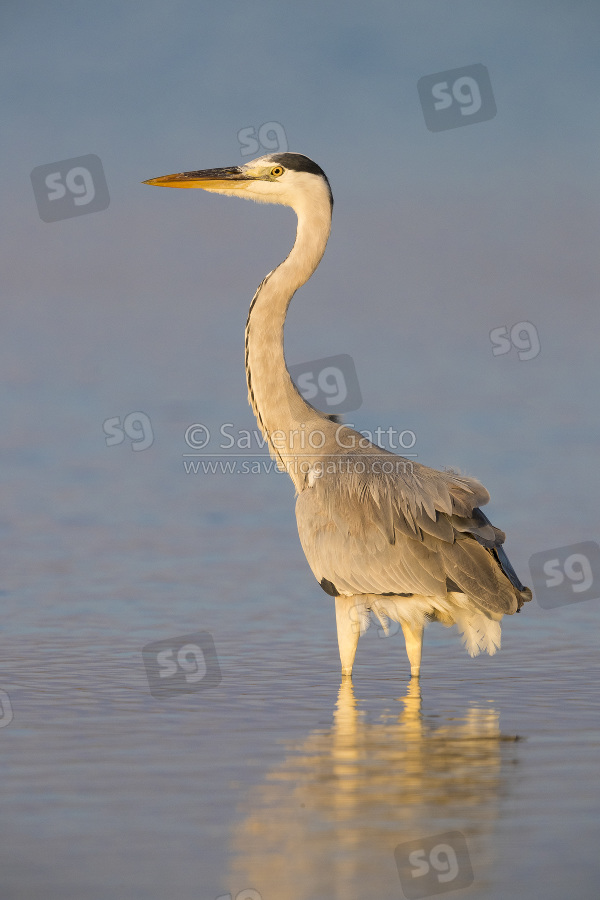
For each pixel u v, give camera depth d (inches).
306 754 327.6
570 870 253.4
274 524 646.5
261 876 250.2
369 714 368.5
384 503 421.1
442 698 387.2
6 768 313.3
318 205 479.8
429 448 786.2
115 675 405.7
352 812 284.8
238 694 387.9
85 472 751.7
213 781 305.1
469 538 411.5
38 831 271.4
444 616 421.4
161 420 884.6
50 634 452.1
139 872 251.1
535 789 300.4
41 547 585.3
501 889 245.3
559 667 423.2
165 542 602.2
